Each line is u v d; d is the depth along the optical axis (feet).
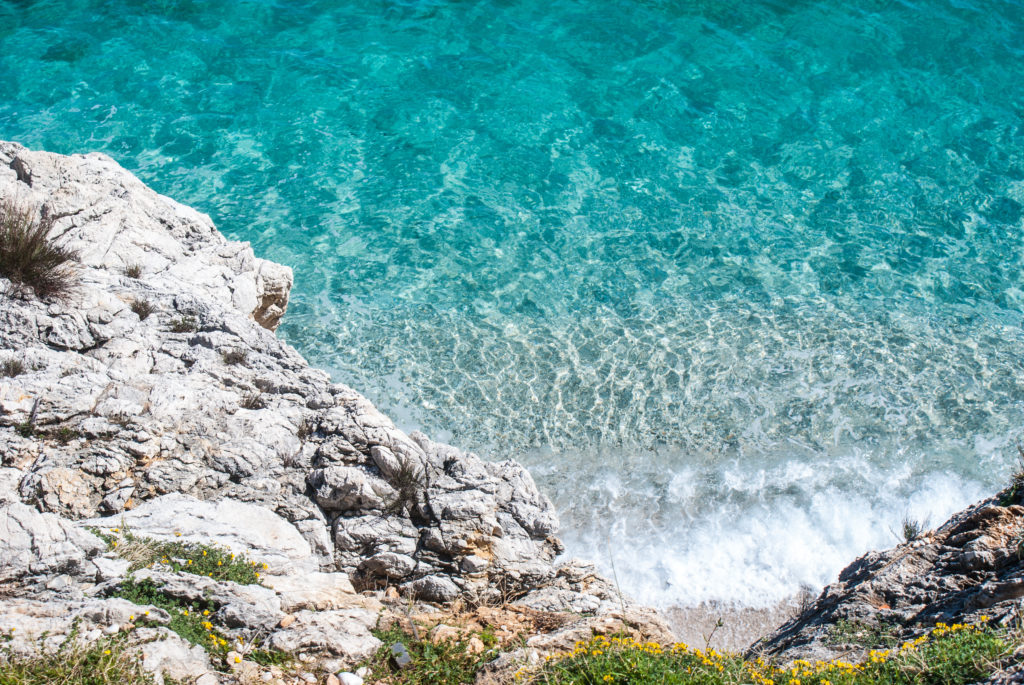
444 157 59.21
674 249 53.98
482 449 42.24
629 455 42.39
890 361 47.44
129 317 30.58
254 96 62.85
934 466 42.27
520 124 61.98
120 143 57.88
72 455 25.77
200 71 64.64
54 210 33.04
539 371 46.39
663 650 20.89
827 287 51.90
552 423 43.75
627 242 54.29
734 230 55.31
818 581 37.06
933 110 64.03
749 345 48.21
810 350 48.01
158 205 36.65
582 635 23.16
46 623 19.02
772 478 41.57
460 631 22.72
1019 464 41.78
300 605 22.68
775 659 21.79
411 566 26.91
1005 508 25.79
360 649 20.89
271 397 29.89
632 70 67.05
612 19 72.33
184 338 30.68
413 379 45.47
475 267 52.24
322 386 30.48
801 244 54.54
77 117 59.57
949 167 59.72
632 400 45.09
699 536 38.86
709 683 18.20
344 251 52.49
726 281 52.16
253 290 35.35
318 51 67.62
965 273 52.80
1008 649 17.98
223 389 29.37
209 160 57.47
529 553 28.22
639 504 40.19
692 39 70.38
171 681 17.89
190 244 36.37
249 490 27.07
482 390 45.19
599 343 48.11
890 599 24.08
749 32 71.20
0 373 27.04
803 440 43.39
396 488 28.02
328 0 73.26
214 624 20.80
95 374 27.89
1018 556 23.41
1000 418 44.52
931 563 25.26
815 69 67.51
